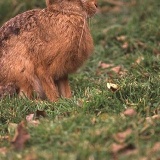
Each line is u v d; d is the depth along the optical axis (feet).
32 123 38.68
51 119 39.09
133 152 32.32
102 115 39.65
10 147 34.99
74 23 44.98
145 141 34.12
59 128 36.17
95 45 61.52
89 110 40.68
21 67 45.68
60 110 41.39
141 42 60.54
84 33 45.60
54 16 45.32
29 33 45.70
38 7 69.87
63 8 45.37
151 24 62.39
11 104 42.86
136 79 49.11
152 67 52.49
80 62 46.50
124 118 37.45
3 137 37.29
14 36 46.21
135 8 68.64
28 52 45.68
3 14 68.39
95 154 31.89
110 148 32.65
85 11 45.83
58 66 45.44
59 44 44.78
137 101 42.11
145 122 36.94
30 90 46.09
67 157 31.60
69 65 45.85
